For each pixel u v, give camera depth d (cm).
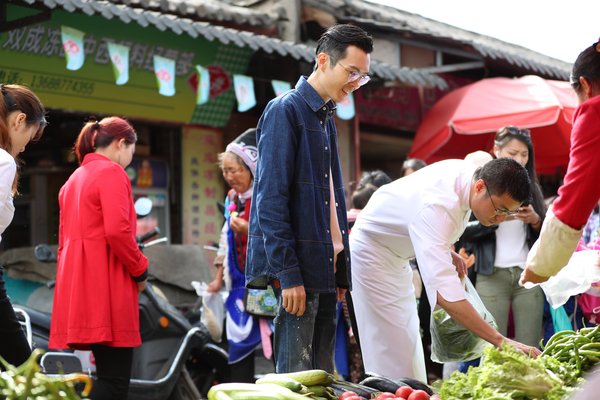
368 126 1180
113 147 497
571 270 514
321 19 1062
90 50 862
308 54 927
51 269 691
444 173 438
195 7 931
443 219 423
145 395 595
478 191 413
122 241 471
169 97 949
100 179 479
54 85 858
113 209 471
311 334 419
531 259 372
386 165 1315
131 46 888
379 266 489
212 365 675
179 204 1004
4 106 422
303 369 415
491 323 471
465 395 333
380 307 493
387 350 497
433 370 694
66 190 493
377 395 367
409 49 1180
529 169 573
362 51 415
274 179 411
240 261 598
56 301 481
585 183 342
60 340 475
